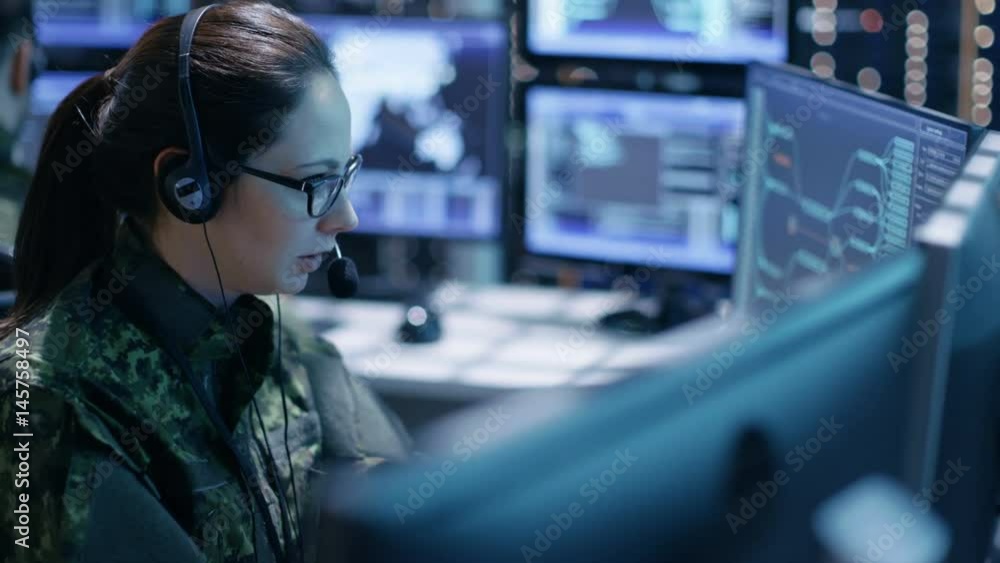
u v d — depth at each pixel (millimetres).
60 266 1217
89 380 1104
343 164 1172
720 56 2287
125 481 1076
